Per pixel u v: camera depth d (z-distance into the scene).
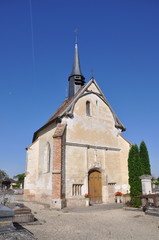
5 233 4.62
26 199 23.02
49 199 19.22
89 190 20.08
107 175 21.55
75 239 8.12
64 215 14.02
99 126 22.56
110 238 8.33
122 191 22.23
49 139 21.88
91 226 10.52
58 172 17.52
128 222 11.55
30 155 24.36
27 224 10.53
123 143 23.70
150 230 9.67
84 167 19.92
